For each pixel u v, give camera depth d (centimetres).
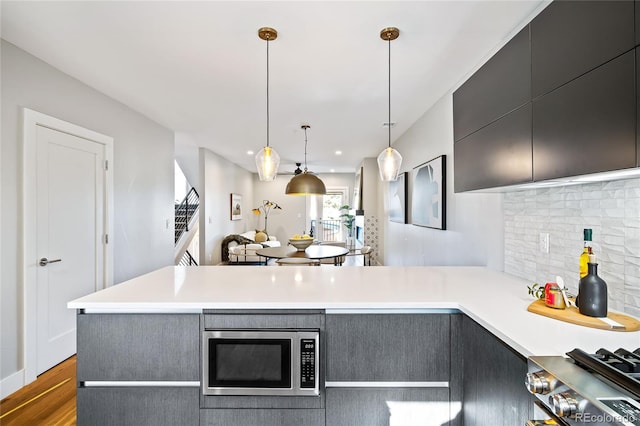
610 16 106
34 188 256
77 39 230
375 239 734
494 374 123
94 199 325
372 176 737
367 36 224
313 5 191
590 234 141
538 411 92
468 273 225
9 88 238
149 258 426
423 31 218
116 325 151
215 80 301
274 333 150
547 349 103
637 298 133
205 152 631
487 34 222
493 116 178
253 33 221
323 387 152
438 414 153
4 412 214
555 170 132
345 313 153
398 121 434
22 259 247
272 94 336
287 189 480
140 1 188
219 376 151
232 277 208
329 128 472
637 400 71
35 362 255
